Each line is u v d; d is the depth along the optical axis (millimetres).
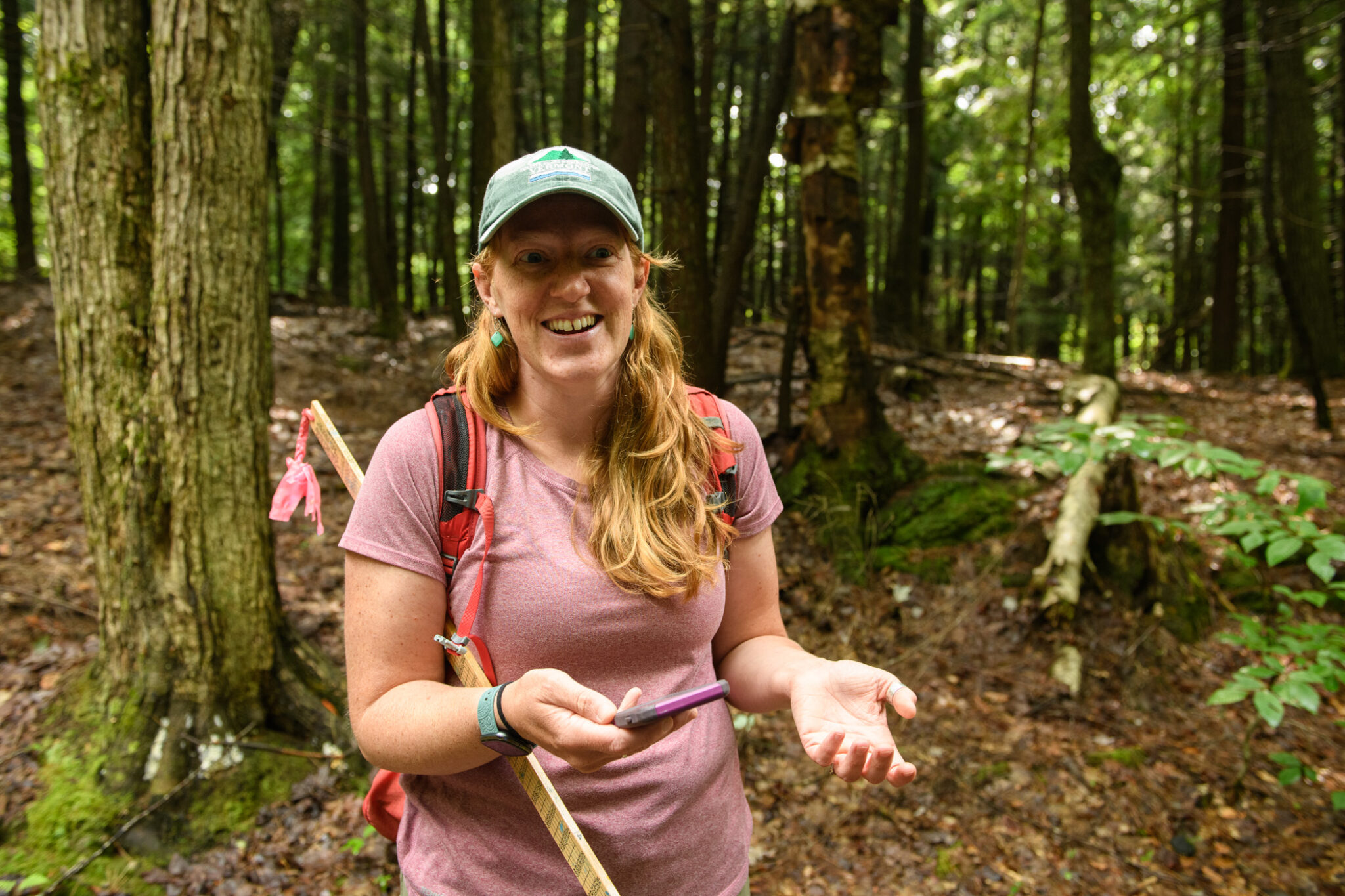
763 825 3447
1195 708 4242
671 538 1217
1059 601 4602
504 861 1213
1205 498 5719
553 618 1158
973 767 3754
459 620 1184
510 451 1240
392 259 13109
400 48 15305
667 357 1315
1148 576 4844
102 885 2941
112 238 3146
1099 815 3527
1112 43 12758
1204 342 22922
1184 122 17453
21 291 11508
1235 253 12992
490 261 1215
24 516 5008
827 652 4547
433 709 1116
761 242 20203
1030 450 3516
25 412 6953
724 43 11539
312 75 13812
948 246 18812
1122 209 20594
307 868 3062
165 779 3195
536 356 1183
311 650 3734
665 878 1242
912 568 5066
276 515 1513
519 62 11891
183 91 3064
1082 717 4133
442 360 1398
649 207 15445
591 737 972
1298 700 2822
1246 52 12328
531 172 1127
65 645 3893
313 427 1516
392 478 1185
